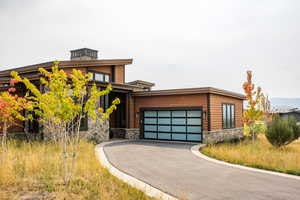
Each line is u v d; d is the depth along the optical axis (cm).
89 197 508
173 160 1018
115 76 2042
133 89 1917
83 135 1470
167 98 1797
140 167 876
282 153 1179
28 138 1343
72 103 638
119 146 1437
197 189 620
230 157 1040
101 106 1650
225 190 614
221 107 1805
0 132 1342
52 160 815
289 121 1563
